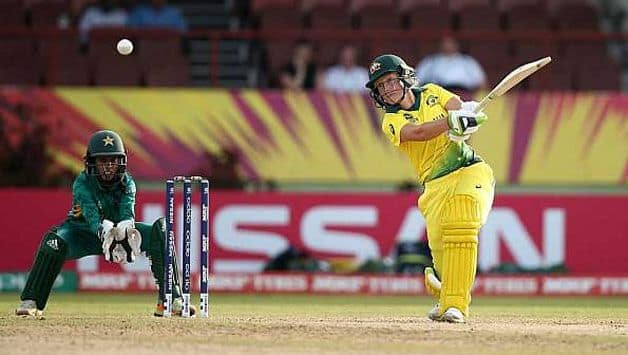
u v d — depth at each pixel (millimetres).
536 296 67438
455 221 36344
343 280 67625
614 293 68000
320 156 69500
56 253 39719
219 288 67500
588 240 68312
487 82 75500
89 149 37906
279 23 78812
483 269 67750
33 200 67875
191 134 69312
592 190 73250
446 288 36969
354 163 69500
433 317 38469
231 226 67875
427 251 67812
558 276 67875
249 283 67562
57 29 72125
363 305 55531
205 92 69500
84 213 38031
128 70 74562
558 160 70062
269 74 75938
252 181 69375
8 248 67625
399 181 69688
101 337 31828
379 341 31109
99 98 69312
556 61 76562
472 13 78875
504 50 76812
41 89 69188
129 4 76812
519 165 70000
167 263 38562
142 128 69312
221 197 67875
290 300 60812
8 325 35562
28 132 69000
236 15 83375
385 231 67812
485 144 70000
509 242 67938
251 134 69438
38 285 40031
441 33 71812
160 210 67500
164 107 69438
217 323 36438
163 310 39094
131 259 37625
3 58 75000
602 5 88125
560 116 70125
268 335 32656
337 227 67875
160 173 69125
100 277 67562
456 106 36625
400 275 67625
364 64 76375
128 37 73312
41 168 68875
